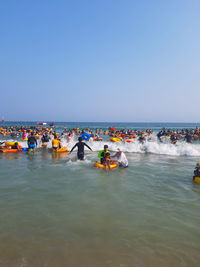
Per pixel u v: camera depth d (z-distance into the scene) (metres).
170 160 11.30
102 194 5.59
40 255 2.99
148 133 31.94
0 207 4.64
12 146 14.00
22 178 7.11
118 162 9.41
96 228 3.77
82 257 2.96
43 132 30.50
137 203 5.00
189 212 4.54
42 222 3.96
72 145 16.64
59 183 6.56
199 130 31.75
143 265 2.81
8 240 3.36
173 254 3.06
